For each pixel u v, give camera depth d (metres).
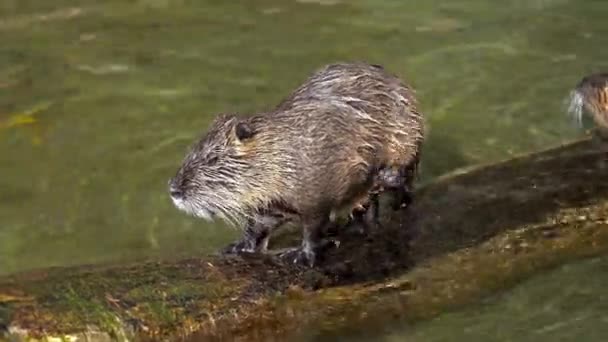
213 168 9.86
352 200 10.50
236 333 9.60
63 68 15.84
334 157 10.05
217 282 9.75
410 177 11.04
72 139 14.28
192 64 15.83
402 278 10.22
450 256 10.55
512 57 15.73
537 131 14.18
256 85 15.23
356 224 10.79
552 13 16.80
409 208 11.10
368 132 10.32
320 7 17.23
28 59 16.09
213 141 9.93
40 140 14.27
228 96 15.02
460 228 10.88
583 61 15.55
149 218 12.80
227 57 15.96
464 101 14.84
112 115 14.74
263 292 9.76
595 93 12.66
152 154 13.92
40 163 13.82
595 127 13.48
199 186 9.87
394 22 16.73
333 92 10.25
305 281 9.94
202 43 16.34
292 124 9.98
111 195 13.23
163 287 9.62
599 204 11.29
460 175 11.77
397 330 10.17
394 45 16.12
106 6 17.45
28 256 12.13
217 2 17.47
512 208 11.19
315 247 10.17
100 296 9.45
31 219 12.82
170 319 9.41
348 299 9.99
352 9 17.12
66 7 17.41
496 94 14.96
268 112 10.12
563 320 10.46
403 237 10.66
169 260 10.00
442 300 10.41
